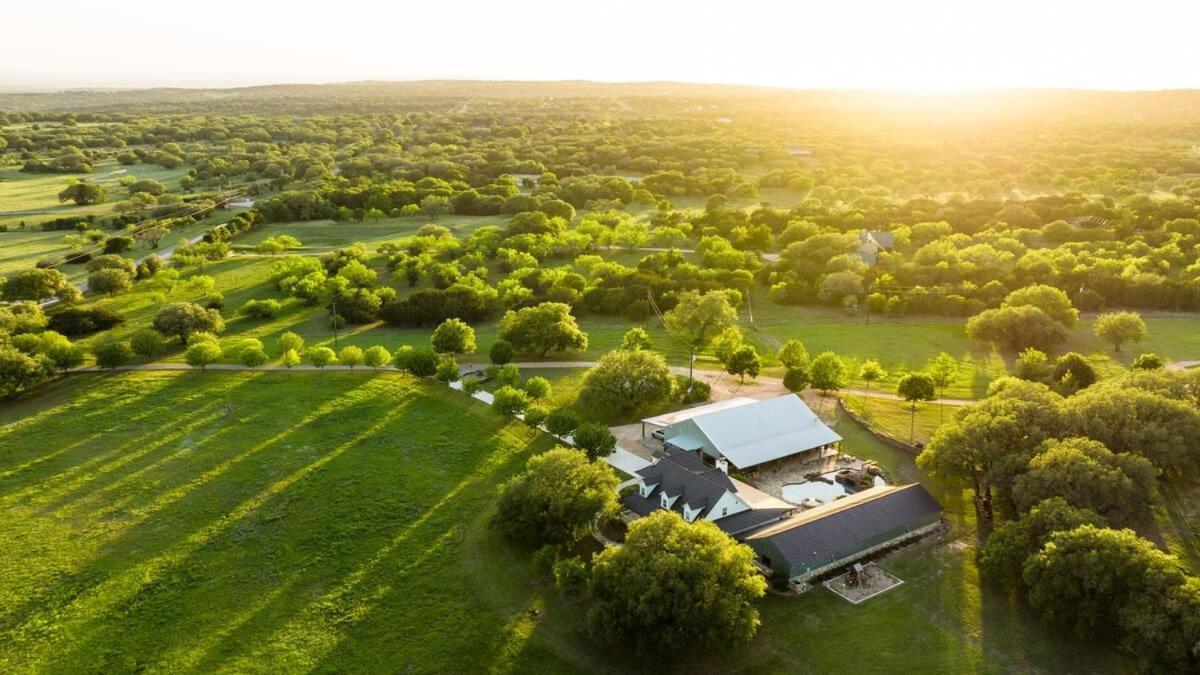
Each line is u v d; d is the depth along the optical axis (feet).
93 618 214.90
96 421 325.42
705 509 242.78
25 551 242.58
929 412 336.90
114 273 513.86
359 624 211.20
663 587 188.55
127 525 255.91
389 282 551.18
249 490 275.39
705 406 325.21
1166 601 174.09
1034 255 532.32
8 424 321.93
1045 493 222.07
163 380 367.45
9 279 503.61
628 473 284.41
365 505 265.95
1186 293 473.26
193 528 254.27
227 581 229.45
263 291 537.24
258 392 354.33
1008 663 187.52
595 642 197.47
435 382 366.84
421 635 206.18
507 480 279.49
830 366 346.13
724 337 395.75
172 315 425.28
